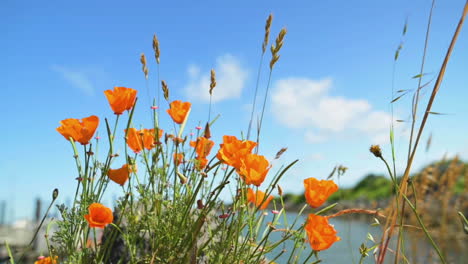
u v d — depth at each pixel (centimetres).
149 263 60
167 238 61
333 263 91
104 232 70
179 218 62
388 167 56
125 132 61
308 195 52
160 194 64
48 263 60
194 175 66
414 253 60
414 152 54
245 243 58
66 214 58
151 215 61
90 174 60
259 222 65
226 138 58
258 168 52
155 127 67
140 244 64
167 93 67
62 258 60
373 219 61
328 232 49
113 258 71
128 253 70
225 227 62
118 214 74
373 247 60
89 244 64
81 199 58
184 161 68
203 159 66
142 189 62
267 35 67
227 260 59
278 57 65
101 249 61
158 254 60
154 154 65
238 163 53
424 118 53
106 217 52
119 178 60
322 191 51
